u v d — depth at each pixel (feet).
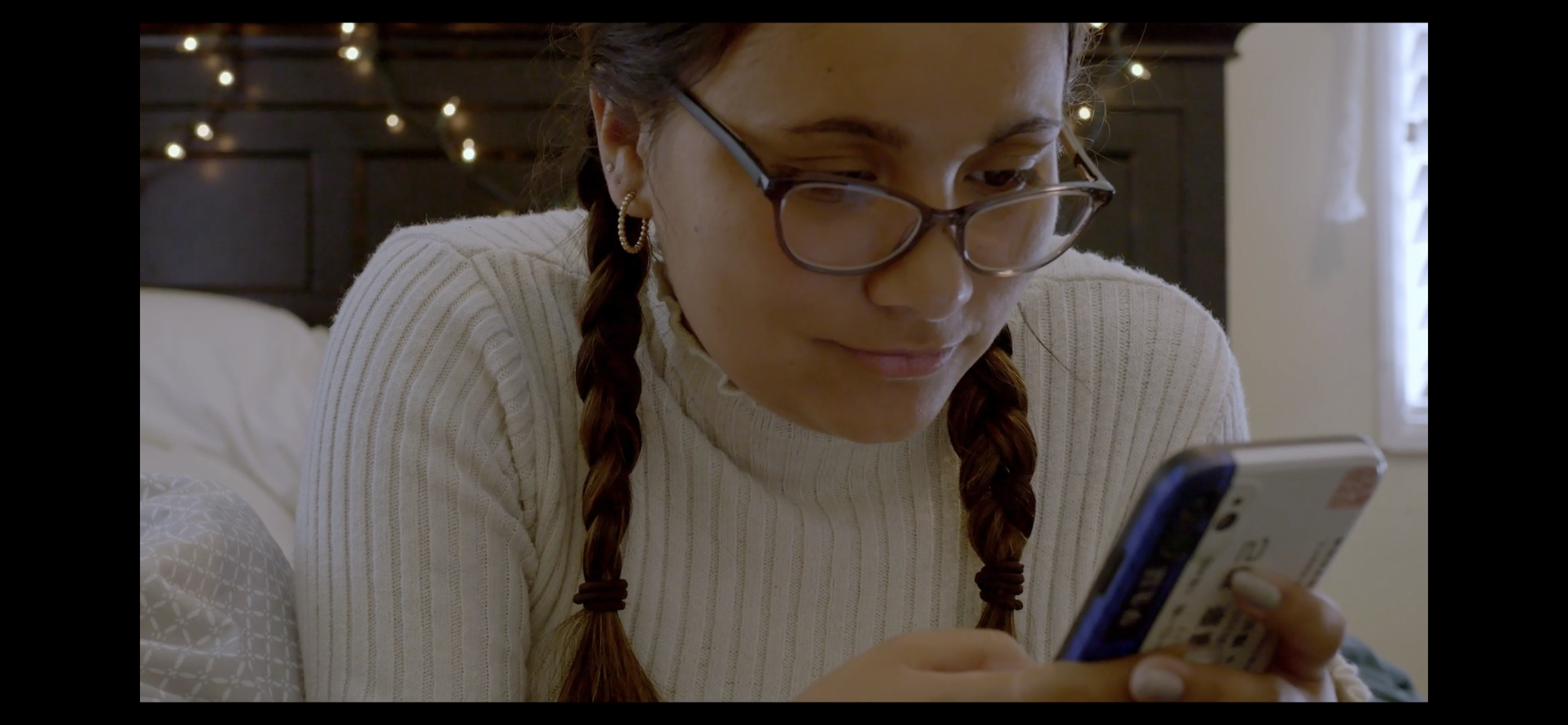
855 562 3.01
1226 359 3.34
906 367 2.20
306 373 6.57
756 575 2.97
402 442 2.72
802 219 2.05
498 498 2.84
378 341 2.82
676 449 2.94
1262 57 8.37
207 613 2.59
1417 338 8.33
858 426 2.28
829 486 2.98
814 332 2.17
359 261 7.47
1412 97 8.23
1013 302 2.29
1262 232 8.44
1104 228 7.54
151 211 7.36
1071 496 3.18
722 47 2.05
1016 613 3.17
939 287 2.05
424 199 7.49
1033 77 1.98
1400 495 8.40
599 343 2.80
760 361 2.27
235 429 6.14
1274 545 1.65
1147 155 7.52
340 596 2.70
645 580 2.94
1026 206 2.19
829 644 3.01
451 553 2.69
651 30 2.20
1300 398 8.48
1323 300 8.45
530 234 3.16
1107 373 3.20
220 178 7.39
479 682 2.67
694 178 2.19
